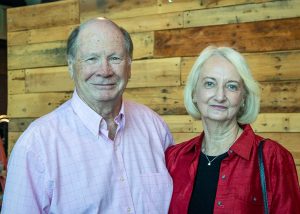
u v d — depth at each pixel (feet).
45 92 11.74
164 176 6.02
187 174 5.87
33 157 5.16
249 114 5.87
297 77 8.80
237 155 5.54
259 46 9.12
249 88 5.69
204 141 6.13
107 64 5.40
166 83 10.17
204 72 5.73
